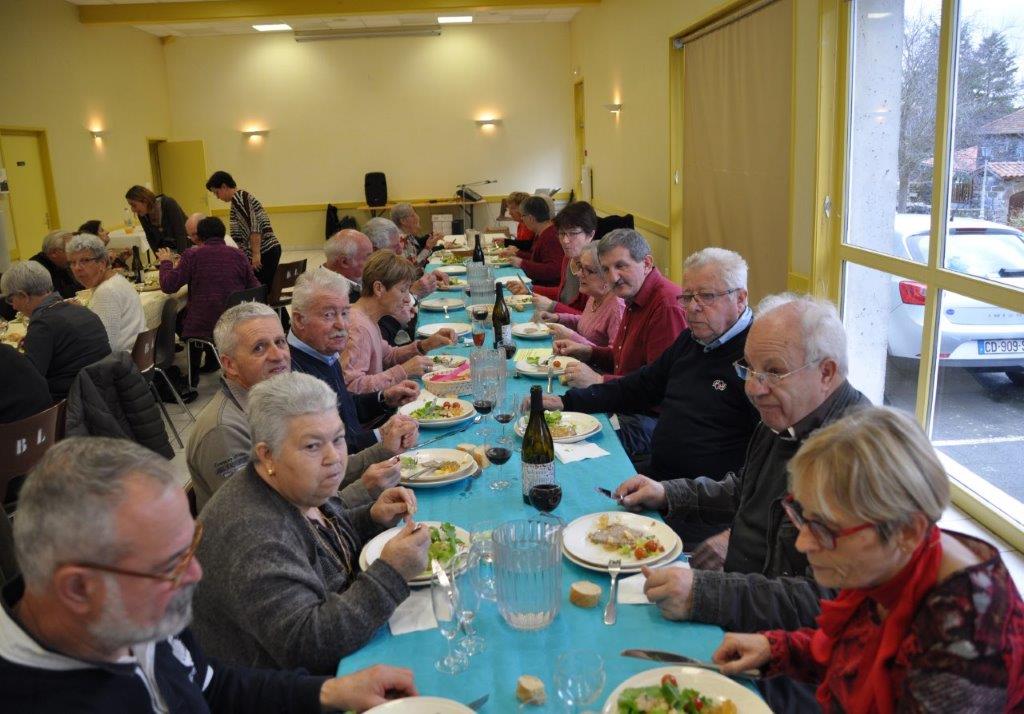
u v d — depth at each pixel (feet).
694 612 4.83
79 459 3.31
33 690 3.30
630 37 28.60
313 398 5.12
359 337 10.89
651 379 9.19
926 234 12.05
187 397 19.54
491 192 44.52
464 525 6.21
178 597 3.46
